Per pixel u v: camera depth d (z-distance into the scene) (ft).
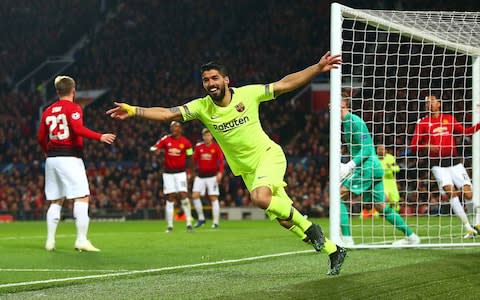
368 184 44.88
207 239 54.65
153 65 163.53
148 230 75.10
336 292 24.23
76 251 44.27
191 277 29.89
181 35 169.17
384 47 88.53
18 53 181.37
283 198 30.04
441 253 38.91
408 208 96.32
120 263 36.96
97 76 165.58
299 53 149.48
